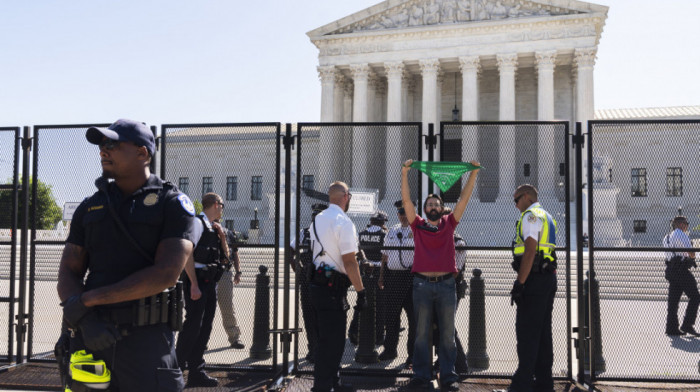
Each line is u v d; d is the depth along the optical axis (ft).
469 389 21.06
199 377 21.25
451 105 174.60
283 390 20.94
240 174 24.41
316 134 24.68
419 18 157.17
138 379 10.28
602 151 22.29
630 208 21.80
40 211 24.67
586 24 142.82
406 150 25.21
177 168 24.95
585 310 24.08
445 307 20.56
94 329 9.73
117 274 10.43
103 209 10.54
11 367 23.50
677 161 21.50
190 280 20.40
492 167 23.20
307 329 25.02
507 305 43.55
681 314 39.24
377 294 27.20
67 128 24.97
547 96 143.84
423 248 20.75
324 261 18.99
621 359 25.36
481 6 152.66
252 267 49.24
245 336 30.25
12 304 24.40
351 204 24.89
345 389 19.74
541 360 20.72
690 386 21.13
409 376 22.07
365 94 158.51
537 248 19.71
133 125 10.83
